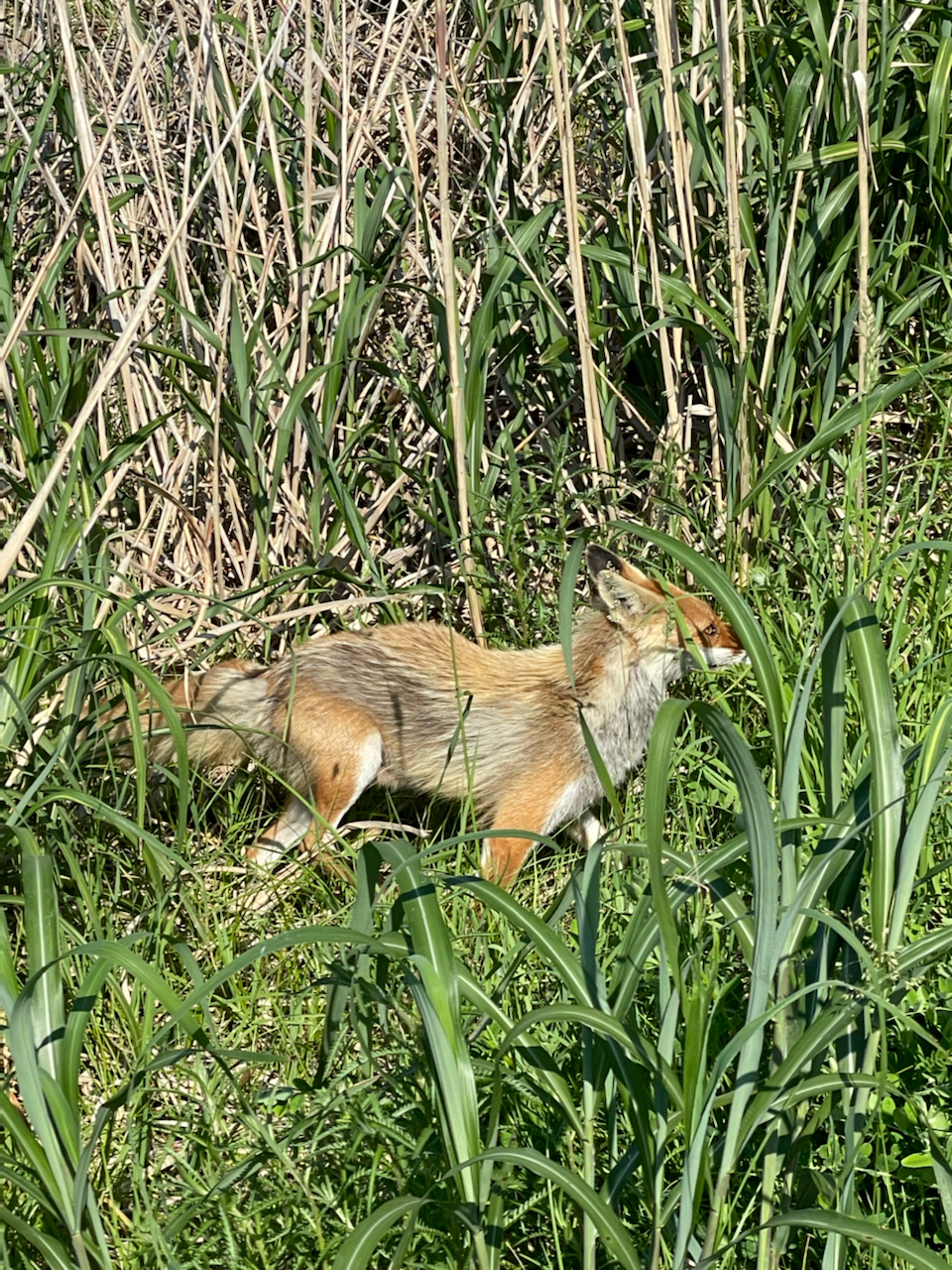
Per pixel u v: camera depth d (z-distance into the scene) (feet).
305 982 12.72
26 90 20.02
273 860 15.89
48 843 12.87
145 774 11.99
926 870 11.70
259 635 18.19
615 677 16.31
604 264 18.47
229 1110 10.83
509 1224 8.50
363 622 18.67
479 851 14.83
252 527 18.85
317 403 18.40
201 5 17.51
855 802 8.76
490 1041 10.49
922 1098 9.77
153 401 18.65
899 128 17.76
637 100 16.96
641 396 18.60
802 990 7.77
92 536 16.51
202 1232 9.09
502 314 18.79
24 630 13.58
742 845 8.85
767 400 17.44
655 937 8.48
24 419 16.05
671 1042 8.20
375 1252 8.80
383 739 16.90
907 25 18.19
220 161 17.57
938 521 16.40
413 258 19.34
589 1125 8.26
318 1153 9.44
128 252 19.22
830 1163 9.32
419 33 20.52
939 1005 10.38
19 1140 7.98
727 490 17.26
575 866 13.70
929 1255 7.04
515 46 19.21
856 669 8.43
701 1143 7.52
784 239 18.07
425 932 7.90
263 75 17.57
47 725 13.92
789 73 18.45
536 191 18.71
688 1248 8.62
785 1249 8.64
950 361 16.69
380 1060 10.12
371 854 8.89
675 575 17.38
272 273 19.63
